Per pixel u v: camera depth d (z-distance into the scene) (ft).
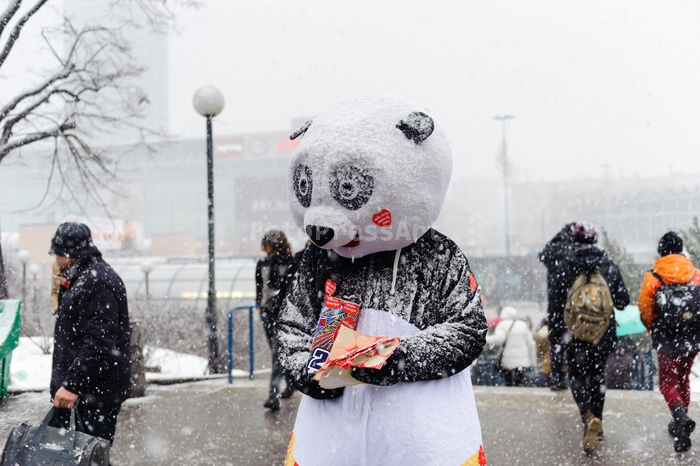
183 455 17.17
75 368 11.55
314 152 8.04
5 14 33.42
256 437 18.97
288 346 8.27
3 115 37.55
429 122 8.00
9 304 23.90
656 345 17.37
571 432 19.03
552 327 18.48
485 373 28.53
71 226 12.65
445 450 7.52
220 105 34.14
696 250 34.63
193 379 28.84
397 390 7.72
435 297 8.10
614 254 39.04
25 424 10.96
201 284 82.99
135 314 40.60
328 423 7.91
